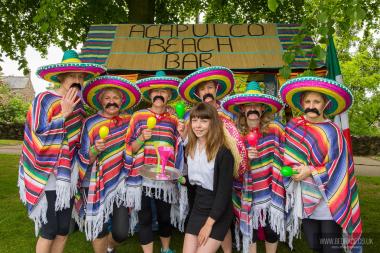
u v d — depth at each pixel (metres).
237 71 4.74
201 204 2.73
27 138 2.81
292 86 2.92
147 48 5.06
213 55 4.87
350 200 2.85
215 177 2.65
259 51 4.90
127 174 3.24
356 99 16.55
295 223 2.93
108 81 3.13
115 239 3.24
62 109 2.74
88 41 5.17
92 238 3.14
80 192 3.16
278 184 3.16
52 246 2.96
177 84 3.53
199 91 3.55
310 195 2.83
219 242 2.61
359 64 16.50
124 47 5.07
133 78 4.73
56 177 2.78
